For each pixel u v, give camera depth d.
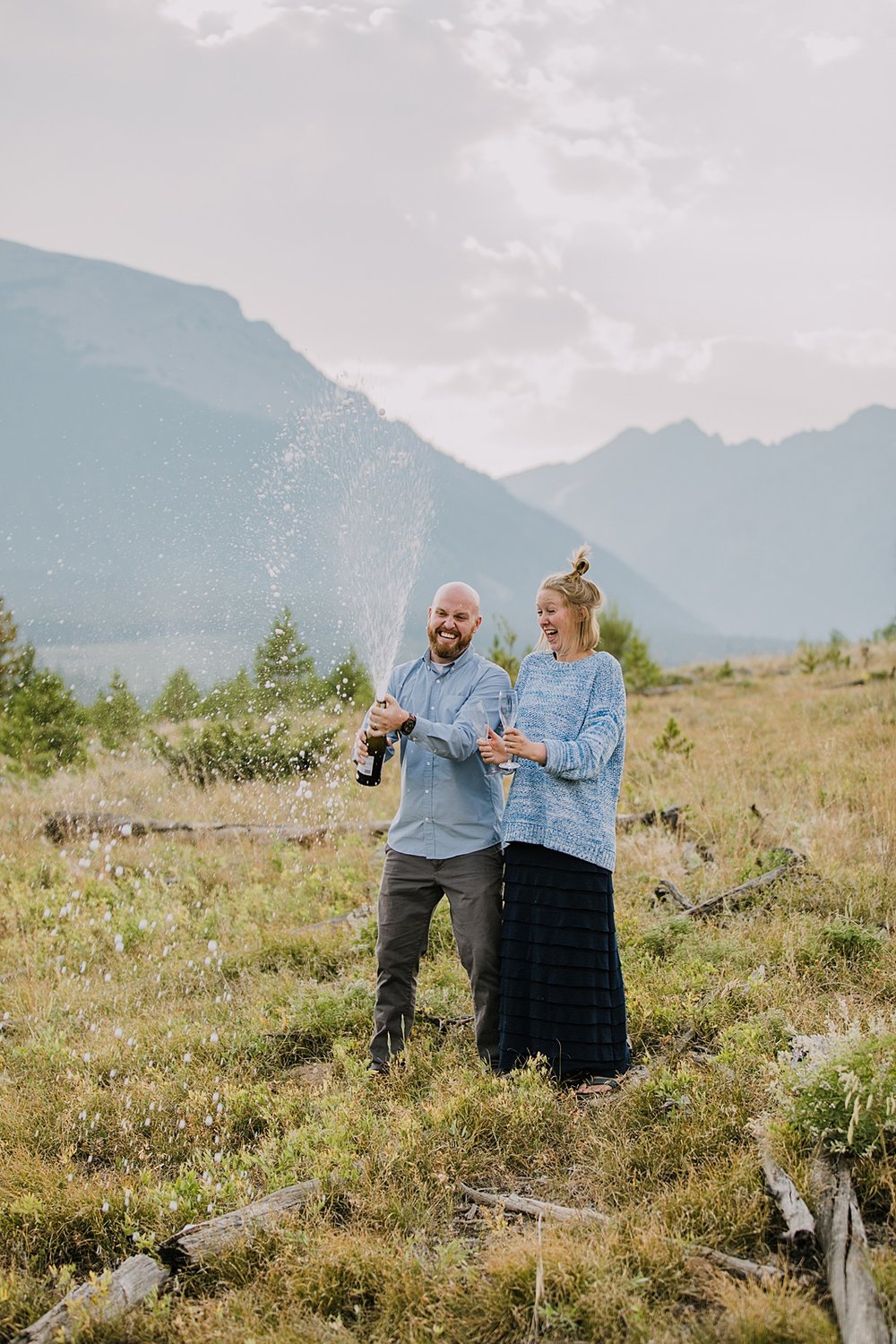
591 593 4.91
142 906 7.69
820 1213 3.29
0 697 11.78
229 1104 4.50
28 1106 4.60
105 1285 3.29
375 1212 3.62
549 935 4.54
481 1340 3.02
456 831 4.75
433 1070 4.67
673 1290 3.11
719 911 6.43
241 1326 3.12
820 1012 4.79
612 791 4.79
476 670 4.89
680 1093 4.14
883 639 26.00
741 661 25.06
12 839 9.52
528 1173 3.91
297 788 10.55
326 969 6.32
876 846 7.27
